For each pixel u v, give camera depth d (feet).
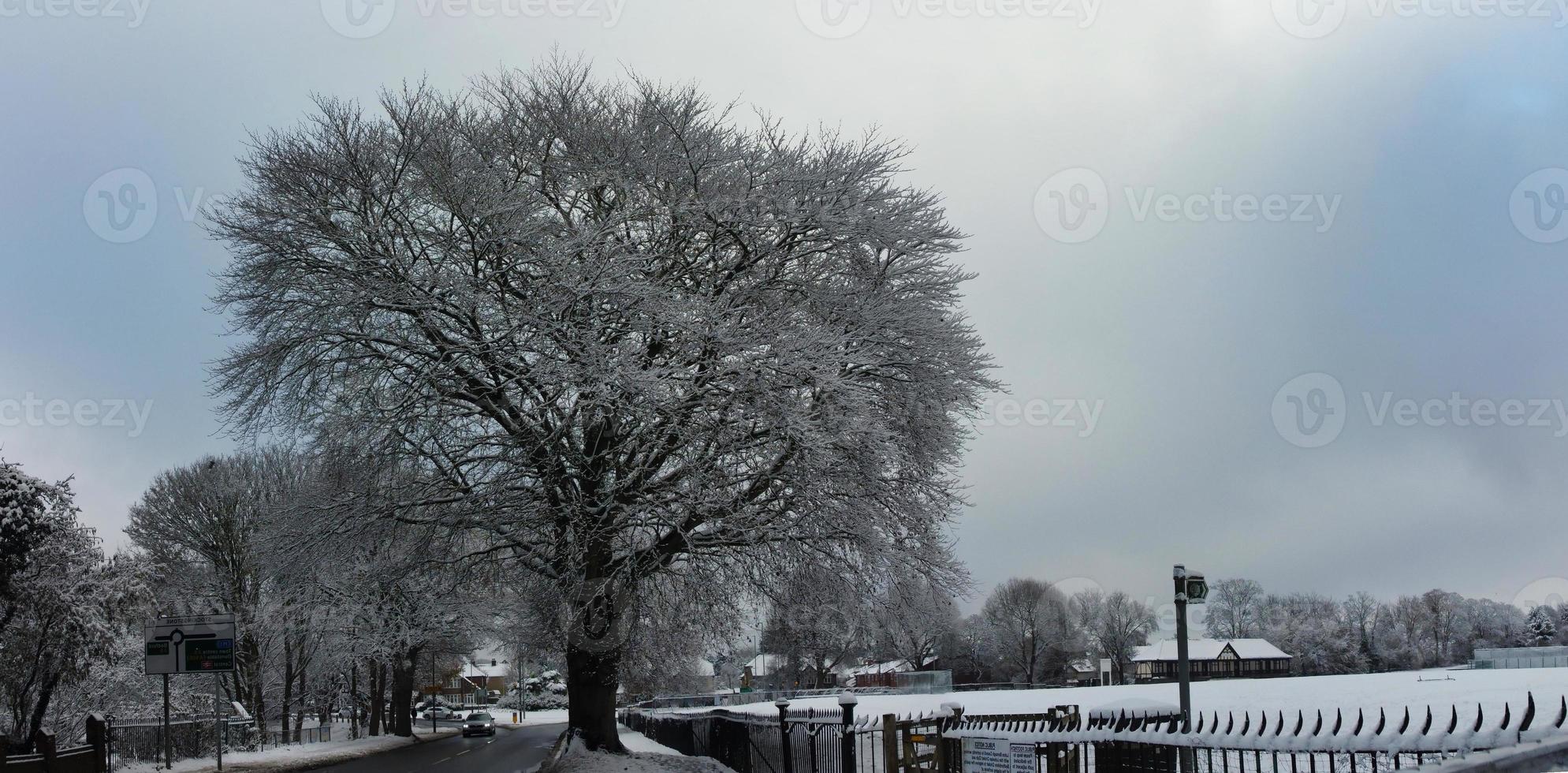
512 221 71.05
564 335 68.23
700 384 69.56
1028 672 342.64
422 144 72.59
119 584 90.63
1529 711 16.55
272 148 73.31
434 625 136.87
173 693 135.74
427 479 74.79
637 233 76.38
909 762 36.76
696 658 98.12
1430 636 374.84
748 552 73.72
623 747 79.82
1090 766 33.32
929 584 77.41
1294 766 20.83
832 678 307.37
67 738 106.63
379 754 118.83
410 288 70.79
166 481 160.56
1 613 82.43
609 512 70.44
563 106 76.33
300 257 73.15
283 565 76.64
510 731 208.13
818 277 77.36
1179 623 40.88
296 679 189.67
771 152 77.87
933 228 79.82
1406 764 30.30
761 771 62.34
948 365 77.25
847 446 68.90
